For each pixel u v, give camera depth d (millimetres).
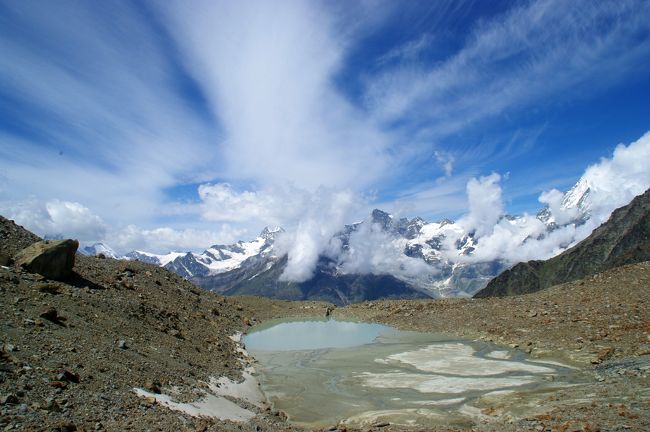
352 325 84500
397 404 35938
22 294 35469
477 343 57625
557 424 24172
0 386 20062
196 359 42812
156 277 75188
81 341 30656
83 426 19000
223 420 26969
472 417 30422
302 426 31641
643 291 57469
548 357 46156
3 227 51594
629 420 22859
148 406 24203
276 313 98062
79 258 62875
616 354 41875
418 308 88062
